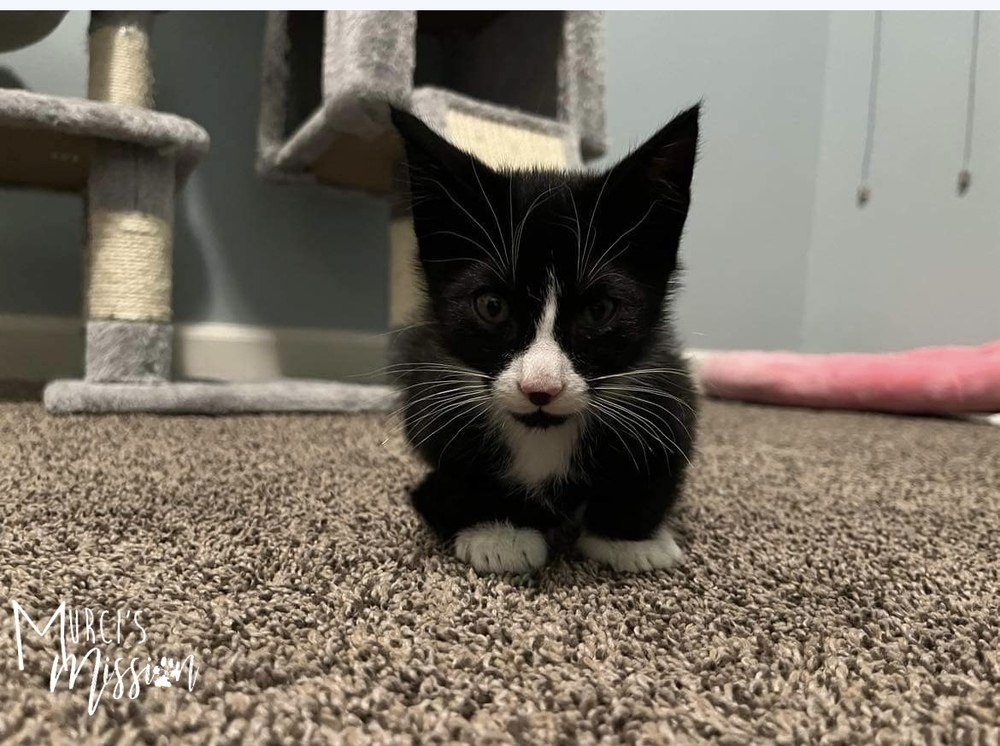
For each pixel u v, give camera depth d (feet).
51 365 3.31
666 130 1.30
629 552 1.28
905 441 2.65
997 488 1.91
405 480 1.78
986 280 3.85
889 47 4.30
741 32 4.45
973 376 3.23
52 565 1.14
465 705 0.81
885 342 4.37
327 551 1.27
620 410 1.35
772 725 0.79
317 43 3.47
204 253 3.56
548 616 1.06
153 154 2.59
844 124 4.59
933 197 4.09
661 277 1.43
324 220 3.77
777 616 1.07
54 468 1.72
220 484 1.66
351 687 0.84
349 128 2.76
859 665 0.93
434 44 3.80
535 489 1.42
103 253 2.56
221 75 3.50
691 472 1.97
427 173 1.37
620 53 4.16
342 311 3.86
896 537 1.45
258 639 0.94
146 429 2.25
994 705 0.84
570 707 0.82
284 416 2.67
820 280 4.77
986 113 3.83
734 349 4.71
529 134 2.82
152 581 1.11
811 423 3.10
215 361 3.59
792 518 1.58
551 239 1.31
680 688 0.87
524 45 3.34
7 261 3.23
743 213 4.60
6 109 2.27
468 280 1.36
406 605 1.07
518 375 1.28
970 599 1.14
